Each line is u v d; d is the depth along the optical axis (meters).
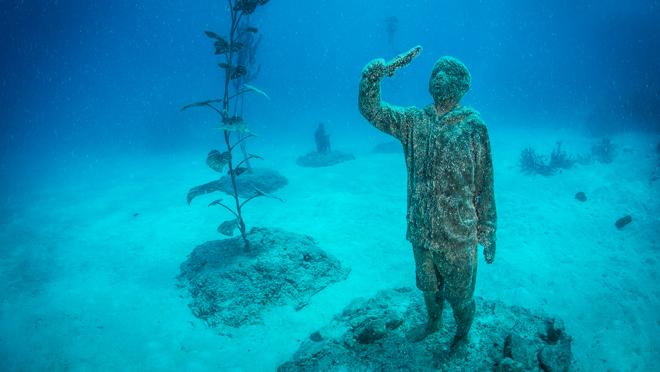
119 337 5.39
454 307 3.10
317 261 6.57
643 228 8.31
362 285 6.44
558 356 3.24
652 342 5.00
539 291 6.28
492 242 2.96
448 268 2.86
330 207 10.80
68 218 11.23
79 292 6.78
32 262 8.20
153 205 12.10
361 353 3.72
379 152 19.41
